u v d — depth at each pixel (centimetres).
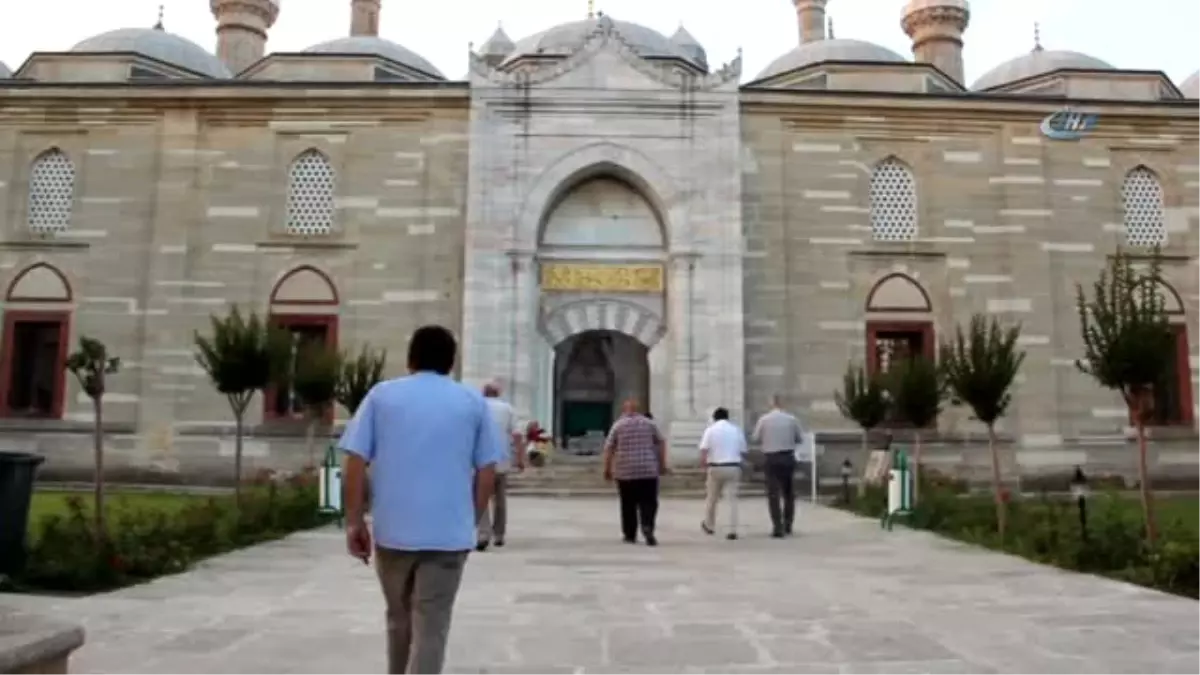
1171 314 2806
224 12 3581
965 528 1562
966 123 2856
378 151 2781
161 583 1055
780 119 2830
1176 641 748
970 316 2783
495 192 2703
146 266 2744
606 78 2752
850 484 2559
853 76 3134
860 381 2308
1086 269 2816
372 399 507
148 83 2783
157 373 2692
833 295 2775
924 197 2833
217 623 821
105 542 1064
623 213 2814
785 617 848
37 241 2748
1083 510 1241
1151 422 2748
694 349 2658
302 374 2022
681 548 1402
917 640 750
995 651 712
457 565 493
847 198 2812
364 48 3297
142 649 715
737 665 667
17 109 2794
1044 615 861
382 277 2734
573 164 2725
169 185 2769
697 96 2761
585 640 750
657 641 746
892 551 1374
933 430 2714
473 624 814
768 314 2748
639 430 1457
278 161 2789
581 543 1453
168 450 2656
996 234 2822
